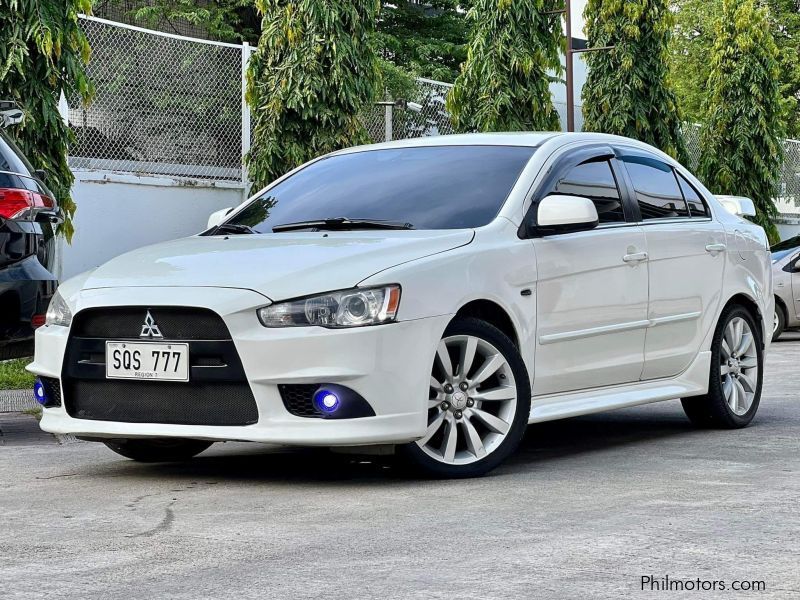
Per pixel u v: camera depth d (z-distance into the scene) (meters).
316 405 4.97
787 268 15.97
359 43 14.12
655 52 19.53
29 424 7.51
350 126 14.04
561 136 6.44
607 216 6.37
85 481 5.41
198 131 13.98
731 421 7.13
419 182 6.12
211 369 5.03
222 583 3.48
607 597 3.29
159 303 5.10
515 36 17.12
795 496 4.82
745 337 7.33
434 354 5.20
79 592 3.40
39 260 6.83
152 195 13.48
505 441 5.52
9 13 10.21
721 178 22.89
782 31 38.75
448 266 5.32
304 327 4.95
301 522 4.38
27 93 10.36
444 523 4.32
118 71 13.18
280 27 13.93
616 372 6.30
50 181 10.48
